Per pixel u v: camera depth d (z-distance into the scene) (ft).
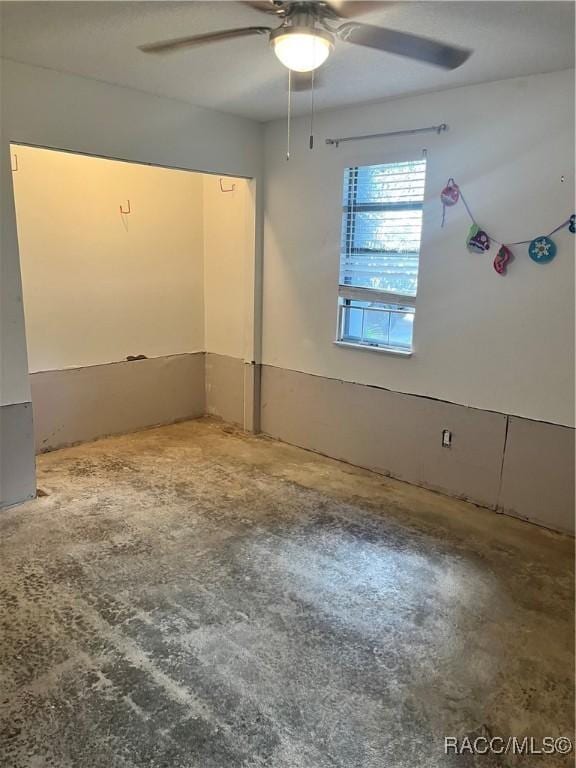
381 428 12.51
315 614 7.69
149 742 5.67
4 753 5.51
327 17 6.73
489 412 10.69
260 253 14.16
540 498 10.26
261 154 13.61
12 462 10.52
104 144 10.78
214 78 9.98
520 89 9.39
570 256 9.29
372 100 11.11
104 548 9.23
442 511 10.87
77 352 13.84
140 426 15.55
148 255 14.84
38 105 9.80
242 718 5.98
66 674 6.52
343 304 12.85
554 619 7.68
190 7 7.06
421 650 7.05
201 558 9.02
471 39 7.72
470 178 10.21
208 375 16.74
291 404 14.40
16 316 10.13
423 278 11.19
